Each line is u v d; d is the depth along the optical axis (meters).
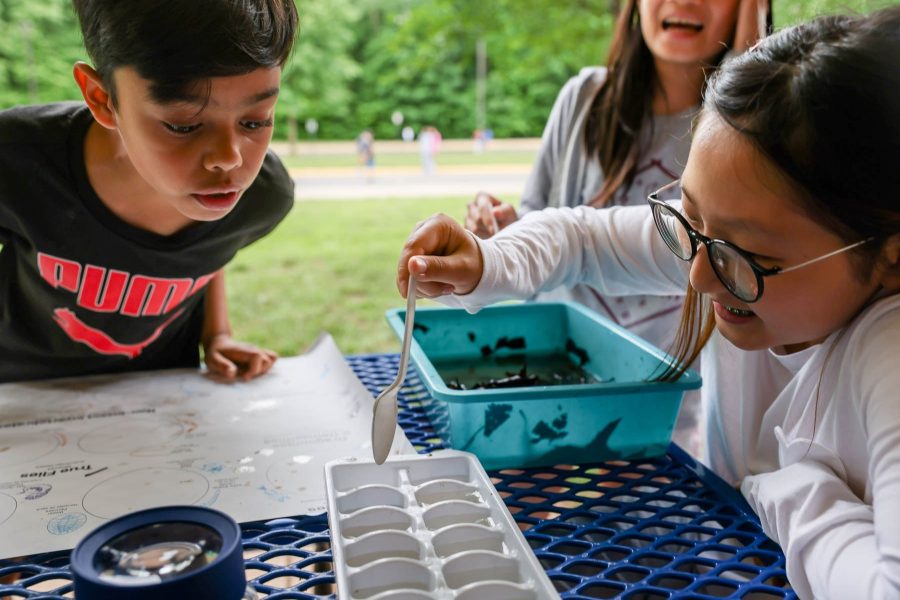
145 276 0.96
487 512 0.60
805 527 0.53
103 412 0.83
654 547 0.59
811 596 0.53
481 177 7.55
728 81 0.55
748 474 0.77
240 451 0.74
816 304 0.55
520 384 0.91
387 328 3.09
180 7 0.65
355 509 0.61
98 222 0.90
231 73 0.66
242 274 3.89
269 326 3.09
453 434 0.71
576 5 4.38
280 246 4.49
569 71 9.25
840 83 0.49
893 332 0.55
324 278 3.84
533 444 0.73
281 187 1.01
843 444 0.59
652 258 0.86
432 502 0.62
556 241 0.87
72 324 0.98
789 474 0.60
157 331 1.04
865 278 0.55
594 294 1.32
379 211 5.51
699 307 0.75
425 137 7.95
